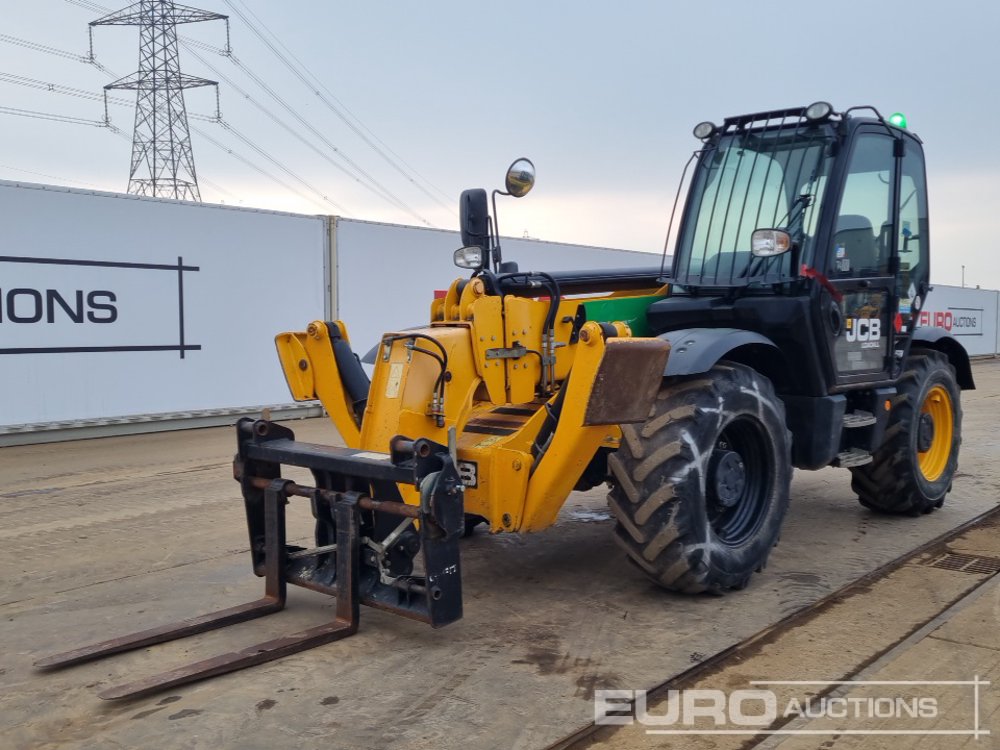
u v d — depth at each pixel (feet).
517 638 11.59
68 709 9.66
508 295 14.55
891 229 16.57
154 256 30.96
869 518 18.43
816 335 14.65
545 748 8.66
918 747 8.71
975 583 13.85
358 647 11.29
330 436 31.07
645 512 12.39
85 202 29.22
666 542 12.36
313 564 12.67
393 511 11.00
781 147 15.46
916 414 17.71
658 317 15.97
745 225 15.46
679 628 11.93
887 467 17.67
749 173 15.70
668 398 12.82
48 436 29.17
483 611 12.67
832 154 14.97
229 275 33.01
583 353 11.80
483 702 9.68
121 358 30.37
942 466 19.04
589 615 12.47
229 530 17.69
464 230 15.05
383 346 13.20
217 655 11.12
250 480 13.00
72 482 22.74
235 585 14.07
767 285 14.71
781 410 13.84
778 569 14.67
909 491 17.84
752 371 13.65
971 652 11.02
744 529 13.61
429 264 39.68
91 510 19.52
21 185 27.78
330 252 35.88
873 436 16.58
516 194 14.82
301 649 11.12
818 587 13.67
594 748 8.68
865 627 11.92
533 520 12.62
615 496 12.82
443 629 11.93
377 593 11.68
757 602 12.98
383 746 8.71
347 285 36.52
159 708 9.62
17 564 15.42
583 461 12.52
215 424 33.19
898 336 17.16
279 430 13.12
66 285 28.96
